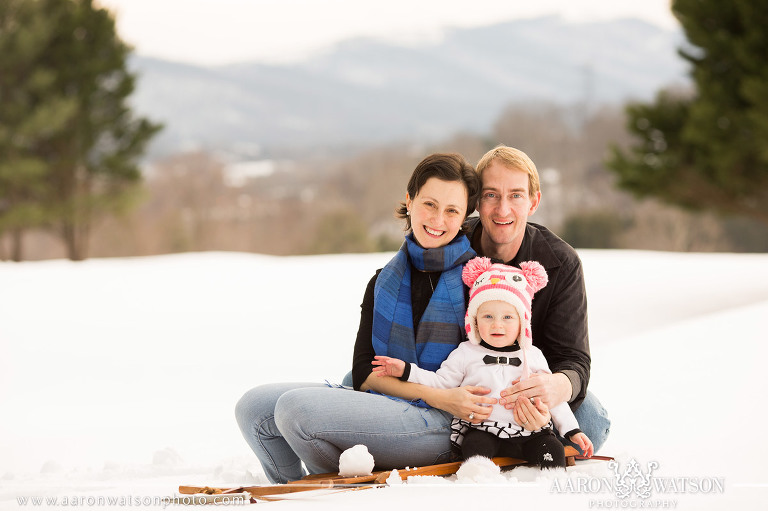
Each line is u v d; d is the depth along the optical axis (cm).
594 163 6569
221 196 5884
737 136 1909
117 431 570
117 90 3012
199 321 1141
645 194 2148
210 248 5734
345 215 5281
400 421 358
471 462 343
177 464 446
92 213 3073
